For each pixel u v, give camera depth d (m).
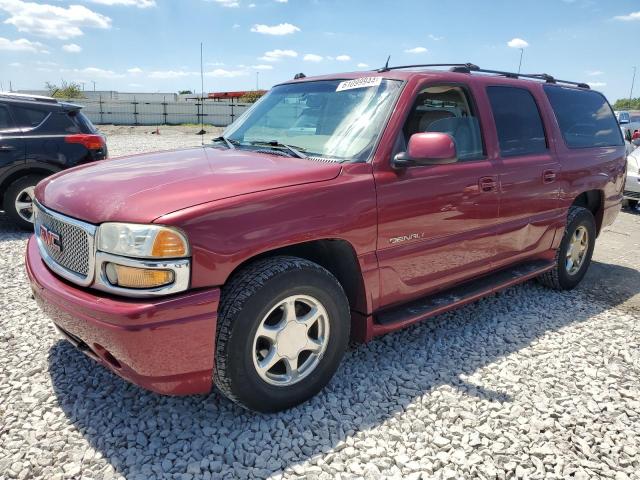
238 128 4.00
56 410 2.83
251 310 2.54
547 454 2.60
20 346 3.55
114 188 2.67
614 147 5.37
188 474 2.38
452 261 3.60
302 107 3.74
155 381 2.43
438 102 3.57
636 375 3.42
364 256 3.02
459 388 3.17
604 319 4.37
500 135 3.98
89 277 2.50
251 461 2.48
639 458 2.60
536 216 4.31
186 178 2.71
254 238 2.52
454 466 2.49
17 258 5.60
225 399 2.97
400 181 3.15
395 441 2.66
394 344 3.74
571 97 4.97
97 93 54.03
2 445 2.54
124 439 2.62
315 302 2.83
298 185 2.74
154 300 2.34
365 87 3.52
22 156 6.71
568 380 3.32
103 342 2.40
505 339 3.89
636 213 9.77
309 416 2.84
